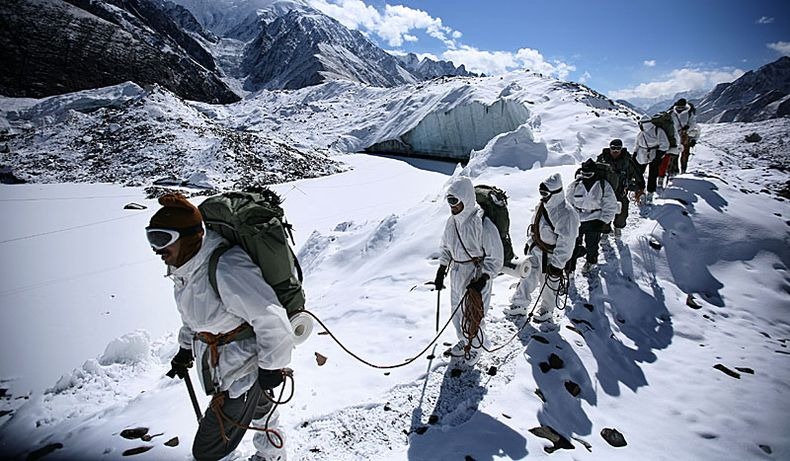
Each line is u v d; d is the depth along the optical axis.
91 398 4.57
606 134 17.20
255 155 30.72
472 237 3.80
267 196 2.39
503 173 12.48
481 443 3.17
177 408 3.70
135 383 4.95
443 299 5.47
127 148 31.58
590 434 3.51
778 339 5.27
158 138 32.41
